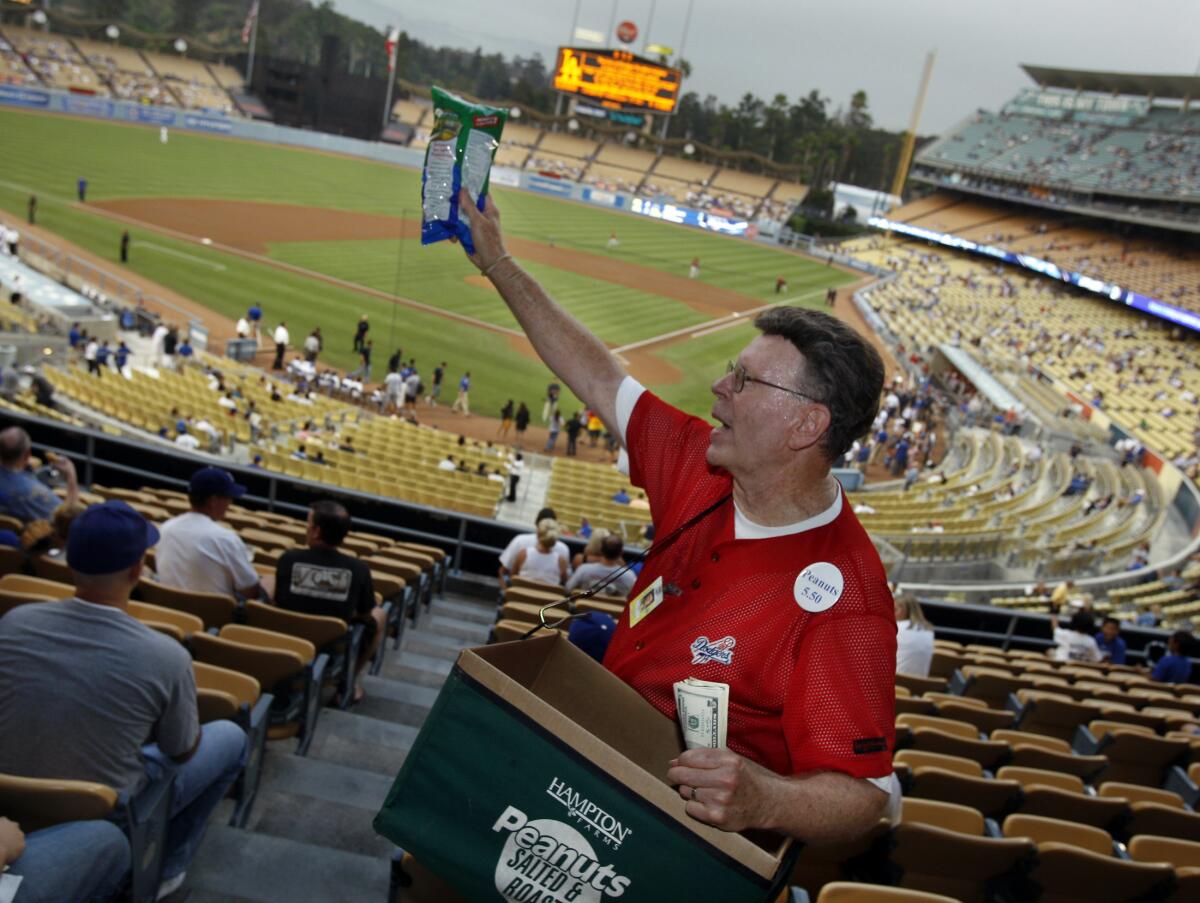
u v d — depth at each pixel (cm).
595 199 7862
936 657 970
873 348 194
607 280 4781
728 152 10262
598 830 174
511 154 10138
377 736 596
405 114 10362
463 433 2700
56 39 8712
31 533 600
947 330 5078
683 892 172
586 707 210
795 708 178
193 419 2094
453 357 3222
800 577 188
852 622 182
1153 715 804
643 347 3644
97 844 293
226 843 422
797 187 10238
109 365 2572
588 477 2425
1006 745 638
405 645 859
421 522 1187
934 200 9006
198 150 6575
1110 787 607
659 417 230
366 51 14088
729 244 7038
